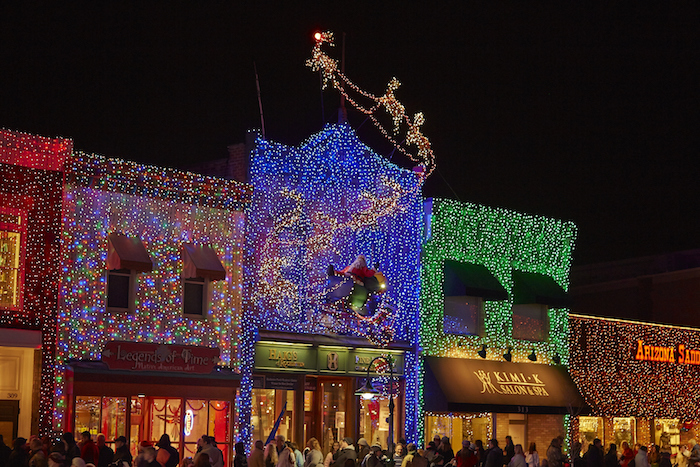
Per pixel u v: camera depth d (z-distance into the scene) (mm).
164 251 26578
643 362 40688
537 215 37281
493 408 33250
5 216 23719
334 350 30328
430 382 32469
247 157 28875
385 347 31672
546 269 37625
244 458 22625
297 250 29719
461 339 34031
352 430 30875
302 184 29984
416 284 33188
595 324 39125
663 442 41250
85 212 25078
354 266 29812
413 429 32312
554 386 36125
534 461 27719
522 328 36406
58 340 24141
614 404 39000
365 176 32000
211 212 27641
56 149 24828
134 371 25094
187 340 26719
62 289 24375
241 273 28062
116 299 25594
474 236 34938
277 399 29234
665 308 48500
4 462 19594
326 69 33062
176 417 26156
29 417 23688
